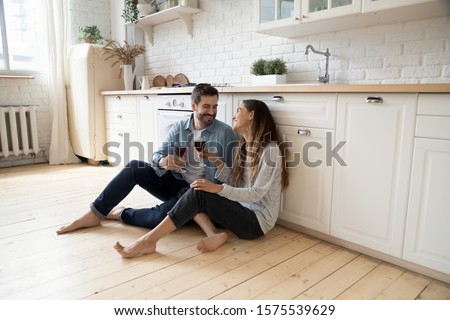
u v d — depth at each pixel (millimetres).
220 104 2334
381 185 1610
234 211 1743
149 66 4242
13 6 3979
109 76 3943
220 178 1972
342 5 2094
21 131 3986
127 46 3859
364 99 1611
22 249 1785
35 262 1648
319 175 1848
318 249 1823
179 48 3783
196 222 1991
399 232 1578
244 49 3111
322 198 1854
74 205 2523
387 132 1558
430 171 1447
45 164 4156
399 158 1535
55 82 4020
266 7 2496
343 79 2453
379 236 1652
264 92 2033
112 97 3750
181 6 3316
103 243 1865
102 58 3871
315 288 1451
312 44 2609
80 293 1391
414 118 1467
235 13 3150
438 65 2027
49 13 3891
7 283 1461
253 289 1438
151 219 1984
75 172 3676
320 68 2539
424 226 1494
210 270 1590
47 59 4004
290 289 1441
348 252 1791
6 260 1665
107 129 3928
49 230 2043
